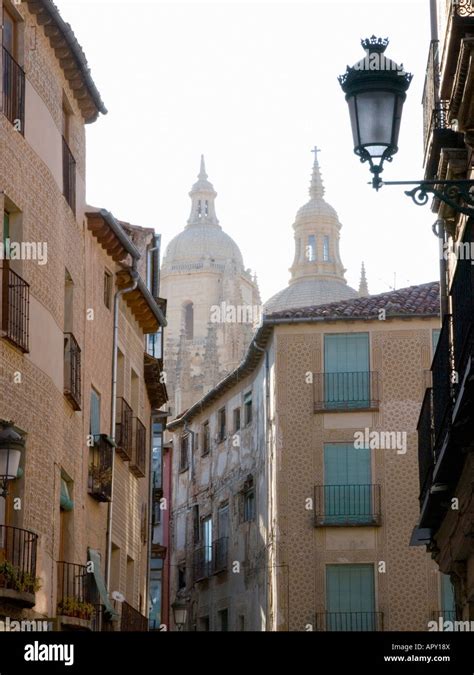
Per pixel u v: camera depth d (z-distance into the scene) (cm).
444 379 2777
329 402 5644
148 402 4653
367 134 1750
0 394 2456
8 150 2562
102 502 3547
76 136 3291
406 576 5431
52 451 2862
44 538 2783
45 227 2845
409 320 5662
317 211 16612
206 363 16250
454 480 2827
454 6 2416
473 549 2719
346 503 5534
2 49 2552
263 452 5962
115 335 3781
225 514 6625
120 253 3712
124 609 3762
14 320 2539
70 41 2952
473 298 2316
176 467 7450
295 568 5494
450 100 2580
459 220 2916
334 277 16588
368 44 1778
